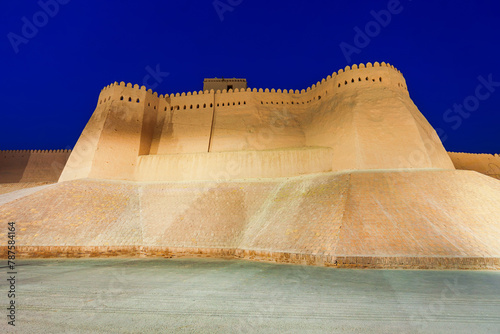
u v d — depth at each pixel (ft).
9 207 55.98
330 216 46.91
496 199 45.85
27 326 16.16
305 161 71.87
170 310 19.47
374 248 38.86
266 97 89.15
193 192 67.51
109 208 61.46
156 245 52.65
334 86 80.07
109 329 15.88
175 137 86.12
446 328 16.12
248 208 60.49
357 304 20.75
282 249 44.78
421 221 42.73
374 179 54.19
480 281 28.32
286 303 21.15
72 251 50.26
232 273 34.17
